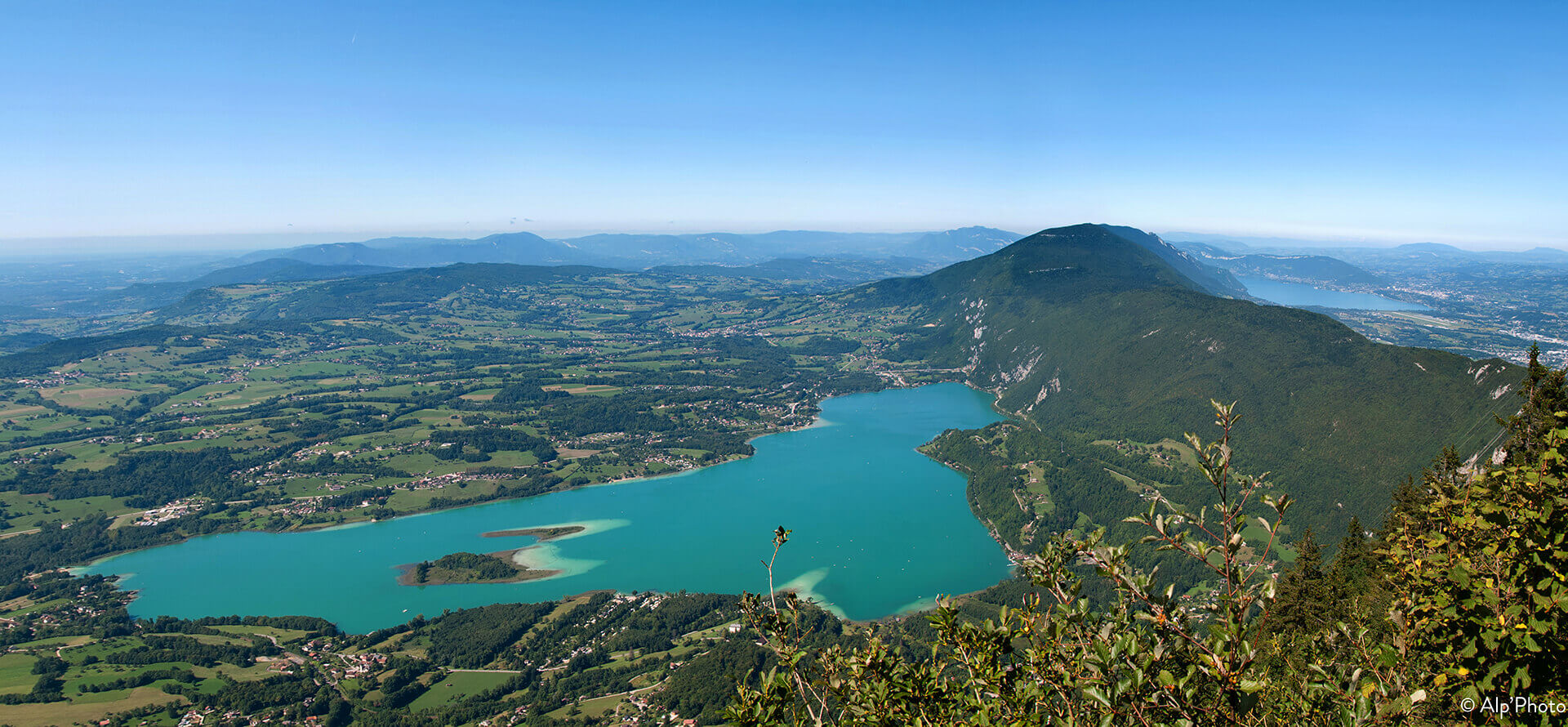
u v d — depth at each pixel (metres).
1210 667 11.72
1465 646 14.45
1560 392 31.38
